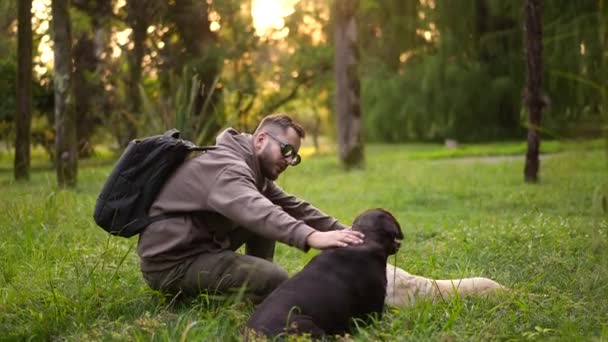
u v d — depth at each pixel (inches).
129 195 192.5
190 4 729.6
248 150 197.3
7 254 249.6
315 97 1247.5
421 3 1243.2
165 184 193.3
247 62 845.8
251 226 180.2
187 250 194.1
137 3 740.0
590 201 422.9
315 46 955.3
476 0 1166.3
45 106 783.1
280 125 200.8
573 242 281.9
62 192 356.5
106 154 869.8
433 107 1267.2
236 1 753.6
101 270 222.5
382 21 1269.7
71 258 243.0
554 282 231.1
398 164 847.7
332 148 1322.6
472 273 245.4
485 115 1259.2
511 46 1195.9
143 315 188.4
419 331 172.6
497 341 169.6
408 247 305.0
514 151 989.8
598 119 204.4
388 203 474.6
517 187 535.5
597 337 173.3
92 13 780.0
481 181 599.8
